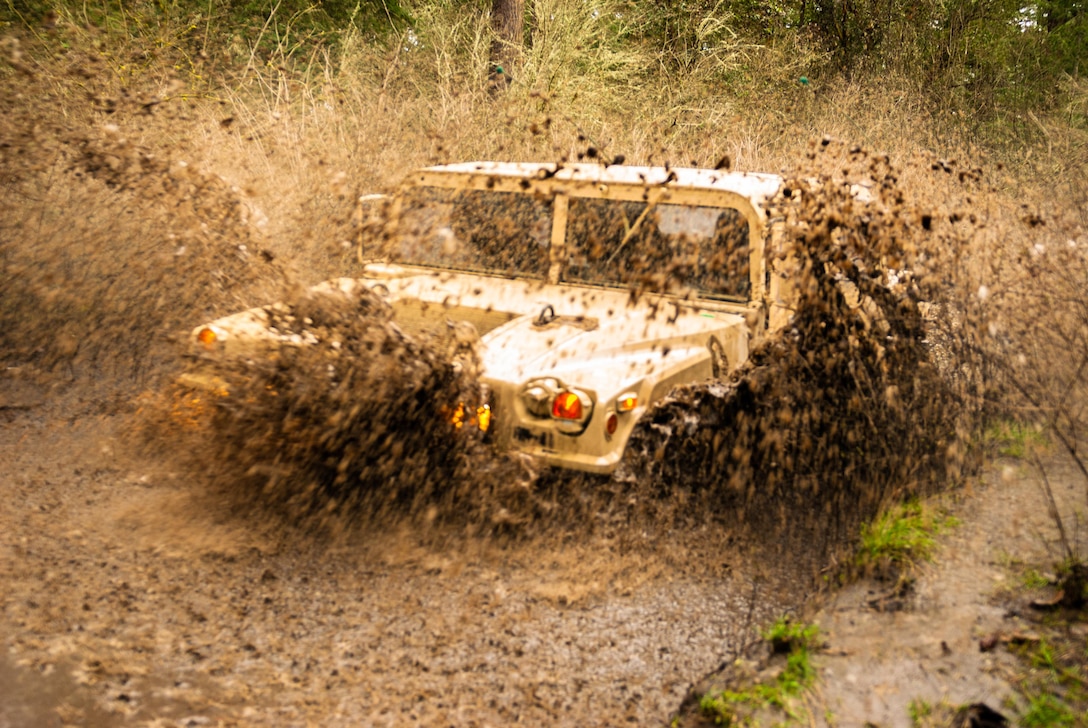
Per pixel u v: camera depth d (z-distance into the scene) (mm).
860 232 4578
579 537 3920
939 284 4977
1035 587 3297
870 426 4527
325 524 3951
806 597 3529
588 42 12930
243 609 3330
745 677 2912
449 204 5164
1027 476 4238
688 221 4660
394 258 5309
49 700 2742
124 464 4438
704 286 4684
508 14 12180
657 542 3893
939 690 2760
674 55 13773
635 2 14219
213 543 3764
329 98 8539
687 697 2891
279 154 7039
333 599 3434
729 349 4480
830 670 2896
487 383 3914
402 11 12398
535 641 3215
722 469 4336
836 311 4535
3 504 3977
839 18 15789
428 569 3666
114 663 2953
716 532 3980
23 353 5609
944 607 3205
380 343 3922
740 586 3604
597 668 3068
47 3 7863
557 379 3816
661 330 4293
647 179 4785
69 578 3443
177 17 8773
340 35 11031
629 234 4754
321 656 3080
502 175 4969
